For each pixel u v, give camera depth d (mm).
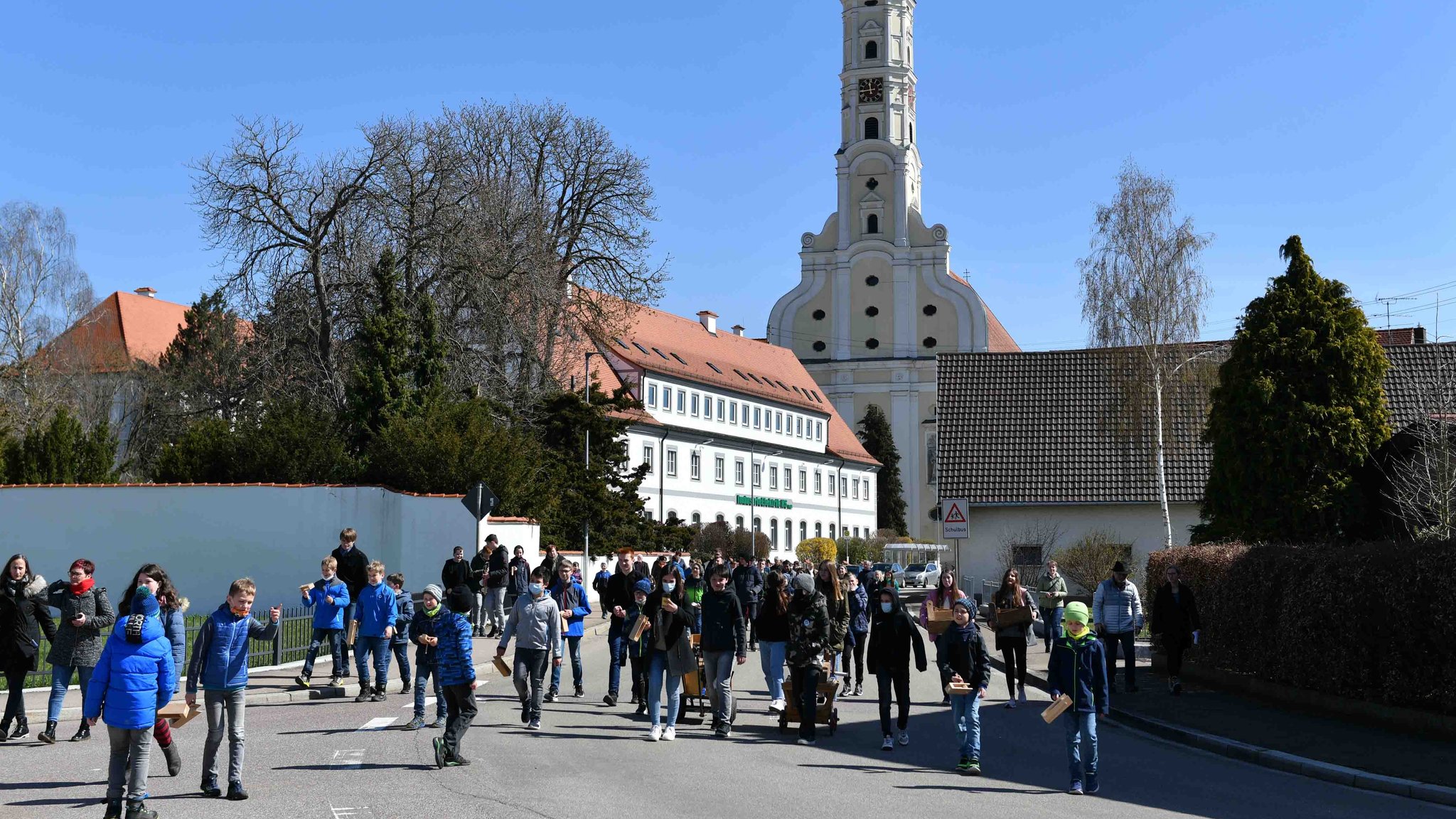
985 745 14406
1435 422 24984
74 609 13883
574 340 45094
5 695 17547
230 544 30234
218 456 33719
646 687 16766
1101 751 14016
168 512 30328
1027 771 12516
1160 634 19531
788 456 83750
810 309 98875
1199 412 41469
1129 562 38500
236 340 52031
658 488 68750
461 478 33094
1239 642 18781
